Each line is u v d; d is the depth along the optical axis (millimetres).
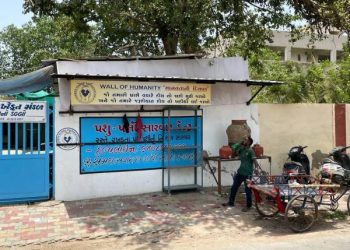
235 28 11203
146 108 9586
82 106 8969
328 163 8797
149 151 9664
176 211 8227
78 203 8727
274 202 7840
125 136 9414
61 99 8766
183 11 10562
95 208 8344
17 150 8617
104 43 15055
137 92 8945
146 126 9617
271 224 7461
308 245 6125
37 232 6918
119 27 13938
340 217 7996
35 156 8742
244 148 8500
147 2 11508
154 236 6797
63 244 6426
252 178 7762
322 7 11531
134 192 9531
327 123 11750
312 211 7219
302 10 11719
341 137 11891
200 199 9219
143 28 14133
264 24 11703
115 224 7348
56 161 8836
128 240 6613
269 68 16438
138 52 14516
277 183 7602
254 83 10062
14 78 9289
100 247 6293
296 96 13570
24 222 7438
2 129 8523
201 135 10250
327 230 7160
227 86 10555
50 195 8977
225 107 10539
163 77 8898
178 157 9984
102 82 8648
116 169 9344
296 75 14508
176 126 9961
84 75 8188
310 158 11555
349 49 14281
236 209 8422
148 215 7922
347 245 6121
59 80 8781
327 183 7695
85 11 12641
